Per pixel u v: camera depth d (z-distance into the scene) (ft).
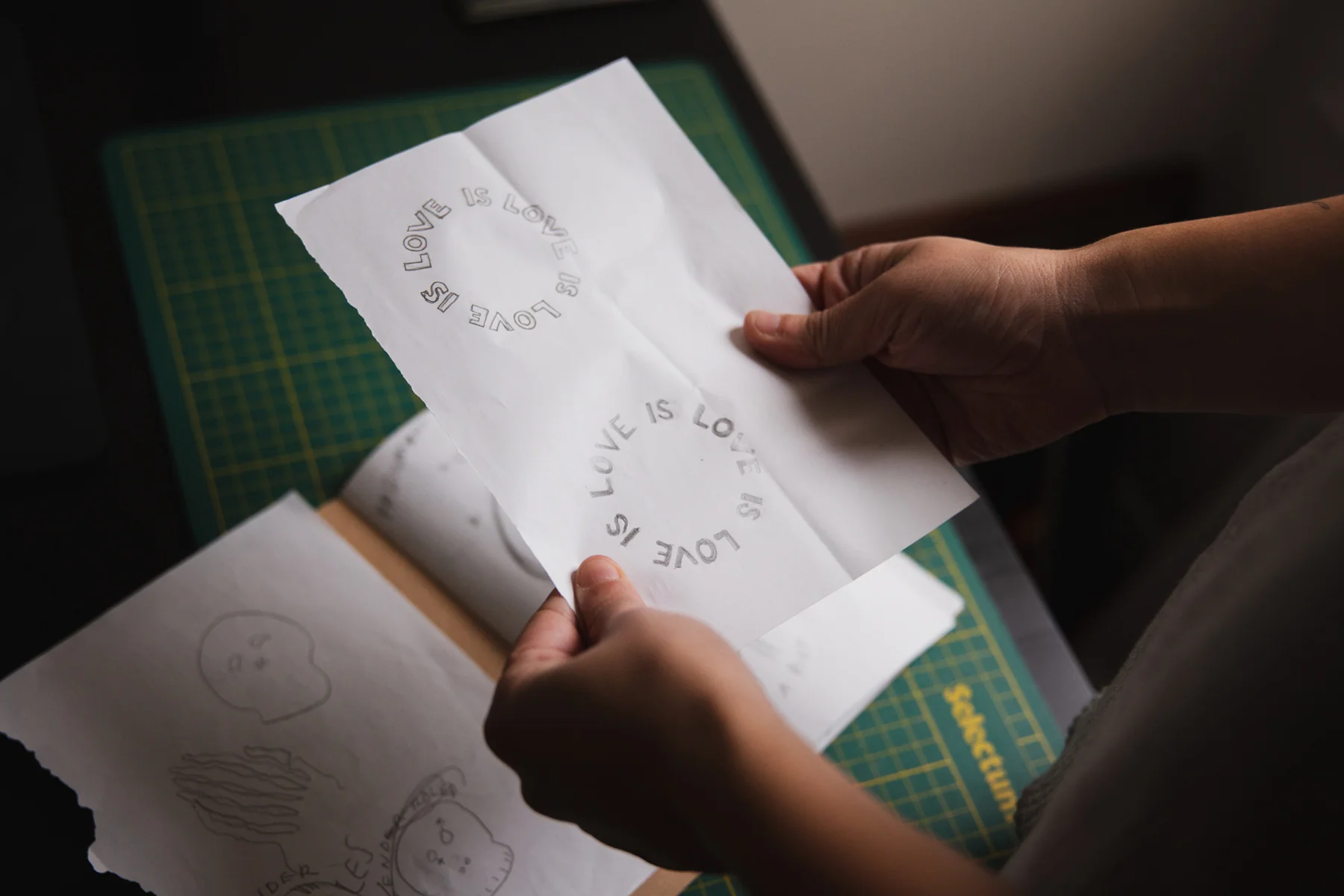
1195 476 4.84
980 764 2.37
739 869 1.19
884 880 1.10
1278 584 1.36
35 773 2.09
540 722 1.46
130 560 2.34
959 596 2.59
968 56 4.67
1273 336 1.69
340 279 1.67
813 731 2.27
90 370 2.55
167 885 1.99
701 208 1.92
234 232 2.81
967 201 5.46
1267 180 5.01
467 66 3.19
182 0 3.09
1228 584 1.51
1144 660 1.65
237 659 2.21
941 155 5.16
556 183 1.85
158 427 2.52
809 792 1.18
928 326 1.85
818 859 1.13
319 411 2.61
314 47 3.13
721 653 1.39
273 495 2.48
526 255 1.78
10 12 2.97
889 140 5.02
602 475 1.67
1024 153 5.25
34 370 2.50
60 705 2.12
